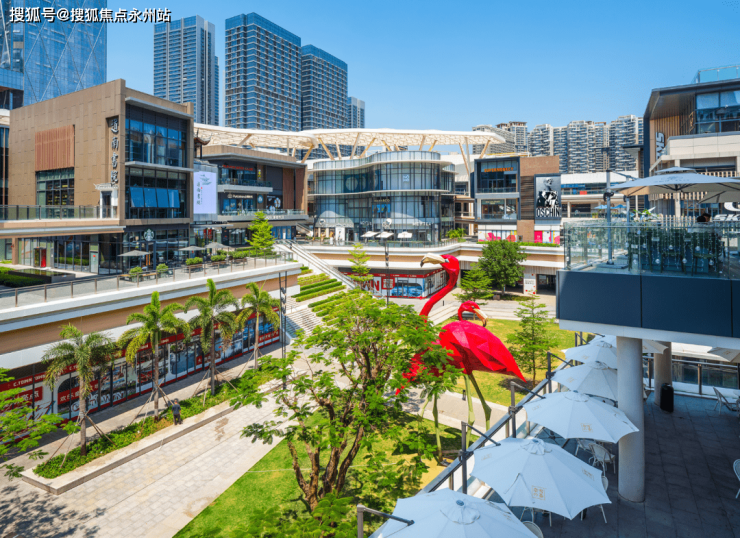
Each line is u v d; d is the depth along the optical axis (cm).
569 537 1119
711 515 1183
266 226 4900
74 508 1592
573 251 1270
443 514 911
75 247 3631
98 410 2339
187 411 2322
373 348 1698
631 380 1255
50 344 1991
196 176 4712
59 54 12469
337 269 5656
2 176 4550
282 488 1717
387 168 6100
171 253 3809
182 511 1580
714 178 1209
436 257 2041
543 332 2903
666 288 1112
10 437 1515
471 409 2052
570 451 1585
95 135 3462
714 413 1811
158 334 2198
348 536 981
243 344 3300
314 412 2344
